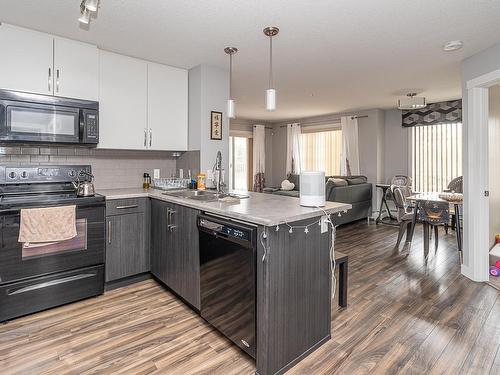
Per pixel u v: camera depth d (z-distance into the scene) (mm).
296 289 1807
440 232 5230
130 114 3152
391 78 4031
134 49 2961
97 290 2680
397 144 6441
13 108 2412
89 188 2729
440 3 2111
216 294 2031
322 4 2119
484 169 3025
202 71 3381
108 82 3006
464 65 3236
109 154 3389
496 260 3281
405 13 2254
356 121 6613
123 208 2859
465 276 3174
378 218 6105
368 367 1771
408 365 1782
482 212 3025
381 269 3408
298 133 7902
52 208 2383
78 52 2771
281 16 2295
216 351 1929
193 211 2309
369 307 2508
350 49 2967
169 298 2689
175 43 2812
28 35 2531
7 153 2771
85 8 1805
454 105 5594
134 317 2348
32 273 2346
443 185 5848
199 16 2303
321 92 4824
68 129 2678
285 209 1939
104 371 1728
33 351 1907
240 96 5094
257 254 1691
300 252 1826
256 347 1721
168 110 3428
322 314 1996
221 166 3285
